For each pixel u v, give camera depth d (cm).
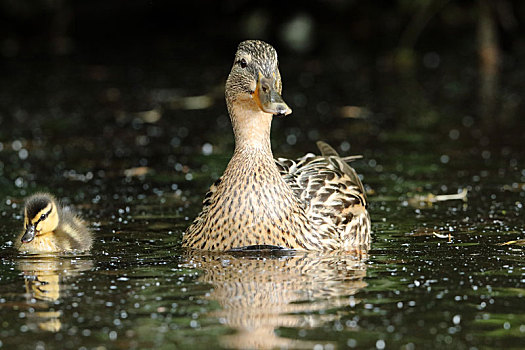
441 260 927
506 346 664
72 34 2953
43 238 987
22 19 2897
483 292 802
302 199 1045
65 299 790
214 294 802
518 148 1581
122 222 1138
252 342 673
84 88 2297
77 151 1625
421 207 1205
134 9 2952
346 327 707
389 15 2736
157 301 780
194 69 2561
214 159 1554
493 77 2359
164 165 1509
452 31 2856
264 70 971
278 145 1658
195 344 669
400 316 733
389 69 2522
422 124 1836
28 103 2103
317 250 981
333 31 2775
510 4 2602
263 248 968
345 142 1680
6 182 1381
